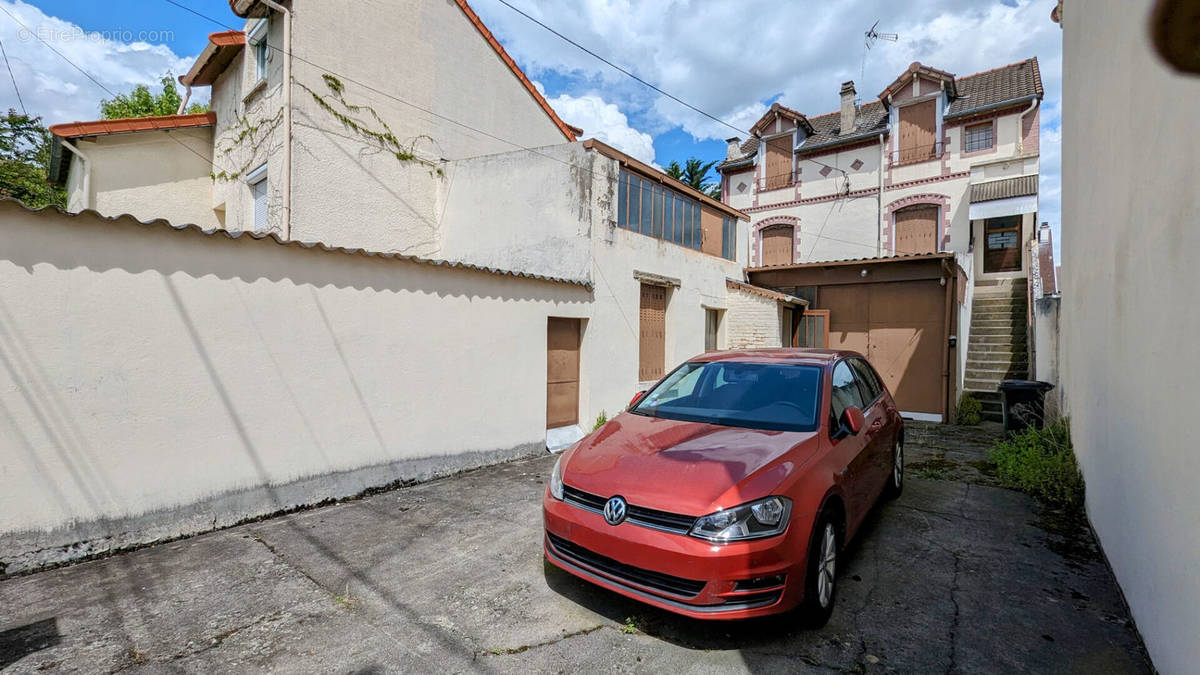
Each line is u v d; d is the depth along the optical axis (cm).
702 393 448
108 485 385
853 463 371
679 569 277
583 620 314
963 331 1123
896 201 1677
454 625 307
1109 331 391
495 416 659
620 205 845
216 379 435
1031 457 593
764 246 1970
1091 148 481
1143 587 287
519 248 862
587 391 792
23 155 1513
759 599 279
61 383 364
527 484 576
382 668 268
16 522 349
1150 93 295
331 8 819
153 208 970
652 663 275
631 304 865
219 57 949
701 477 303
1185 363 237
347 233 838
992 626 309
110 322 384
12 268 346
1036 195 1419
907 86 1673
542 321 719
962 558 403
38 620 303
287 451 478
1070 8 597
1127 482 328
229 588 344
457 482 582
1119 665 272
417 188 936
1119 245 365
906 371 1103
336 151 823
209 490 433
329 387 504
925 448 793
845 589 356
